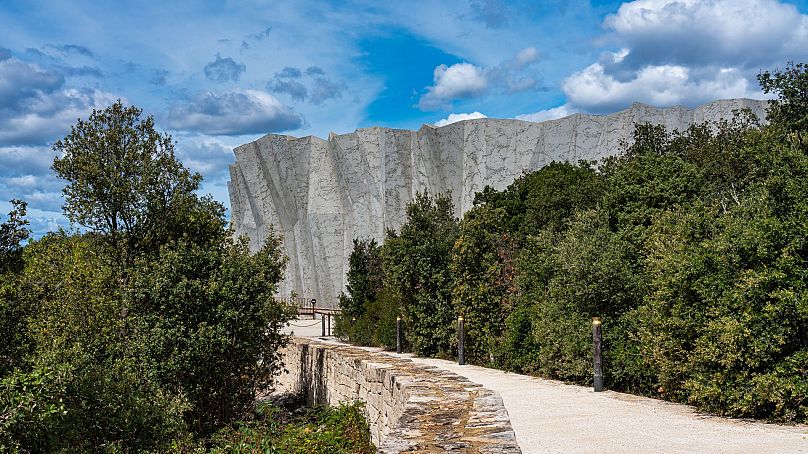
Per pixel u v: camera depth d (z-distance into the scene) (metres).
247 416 13.35
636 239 13.70
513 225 28.83
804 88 17.30
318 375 15.87
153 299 12.86
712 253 9.40
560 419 8.80
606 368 12.15
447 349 19.47
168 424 10.43
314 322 38.09
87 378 9.15
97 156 14.23
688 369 9.42
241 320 13.20
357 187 56.84
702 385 8.92
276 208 60.66
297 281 58.53
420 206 21.75
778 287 8.32
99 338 12.69
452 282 19.31
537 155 52.12
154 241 14.71
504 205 32.06
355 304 27.61
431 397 7.93
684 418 8.69
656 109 49.50
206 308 13.13
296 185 60.19
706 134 28.19
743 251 9.07
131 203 14.46
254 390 13.96
